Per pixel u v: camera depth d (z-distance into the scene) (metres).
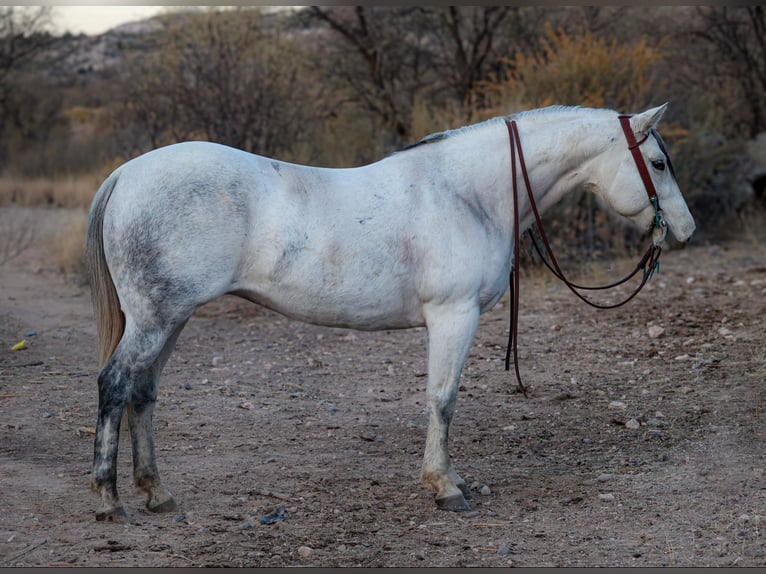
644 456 5.86
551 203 5.38
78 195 19.98
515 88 13.98
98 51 48.84
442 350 4.91
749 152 15.30
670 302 9.96
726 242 13.45
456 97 18.03
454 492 4.99
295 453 5.91
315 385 7.56
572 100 13.14
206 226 4.47
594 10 19.34
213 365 8.12
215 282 4.54
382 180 4.87
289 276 4.64
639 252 12.43
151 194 4.48
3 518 4.62
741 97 18.28
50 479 5.26
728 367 7.70
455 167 5.03
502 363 8.10
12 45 30.86
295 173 4.75
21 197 21.02
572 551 4.45
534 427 6.49
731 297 10.05
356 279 4.71
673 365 7.87
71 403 6.86
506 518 4.89
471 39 18.48
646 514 4.92
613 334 8.92
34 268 12.75
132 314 4.51
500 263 5.06
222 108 13.62
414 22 18.78
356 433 6.36
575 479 5.49
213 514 4.81
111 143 23.25
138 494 5.06
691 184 13.66
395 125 17.64
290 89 14.45
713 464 5.63
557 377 7.68
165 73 15.01
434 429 5.02
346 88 18.97
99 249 4.64
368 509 4.98
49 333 9.10
